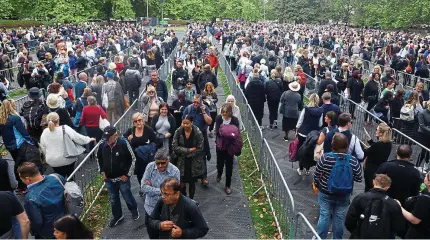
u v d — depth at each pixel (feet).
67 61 59.77
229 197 26.96
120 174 22.16
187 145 23.50
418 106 32.42
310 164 28.12
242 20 266.77
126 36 115.24
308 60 63.98
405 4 172.55
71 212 16.85
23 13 172.24
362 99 45.09
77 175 23.18
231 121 26.78
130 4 206.69
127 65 61.05
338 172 18.31
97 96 39.75
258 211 25.13
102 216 24.64
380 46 102.63
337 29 193.26
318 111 28.27
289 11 269.44
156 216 14.89
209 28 184.44
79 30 135.74
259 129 30.45
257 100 39.58
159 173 18.95
